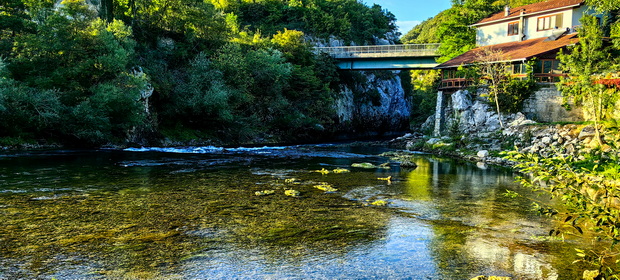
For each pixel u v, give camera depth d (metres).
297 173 20.56
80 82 32.38
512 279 7.45
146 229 10.02
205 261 8.03
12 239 8.93
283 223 10.93
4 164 20.56
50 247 8.52
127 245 8.80
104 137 31.67
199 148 34.03
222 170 20.97
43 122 28.70
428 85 92.00
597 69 28.48
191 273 7.43
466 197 15.23
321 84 58.78
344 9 100.94
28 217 10.76
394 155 32.72
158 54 42.97
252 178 18.50
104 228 9.99
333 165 24.47
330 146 42.00
